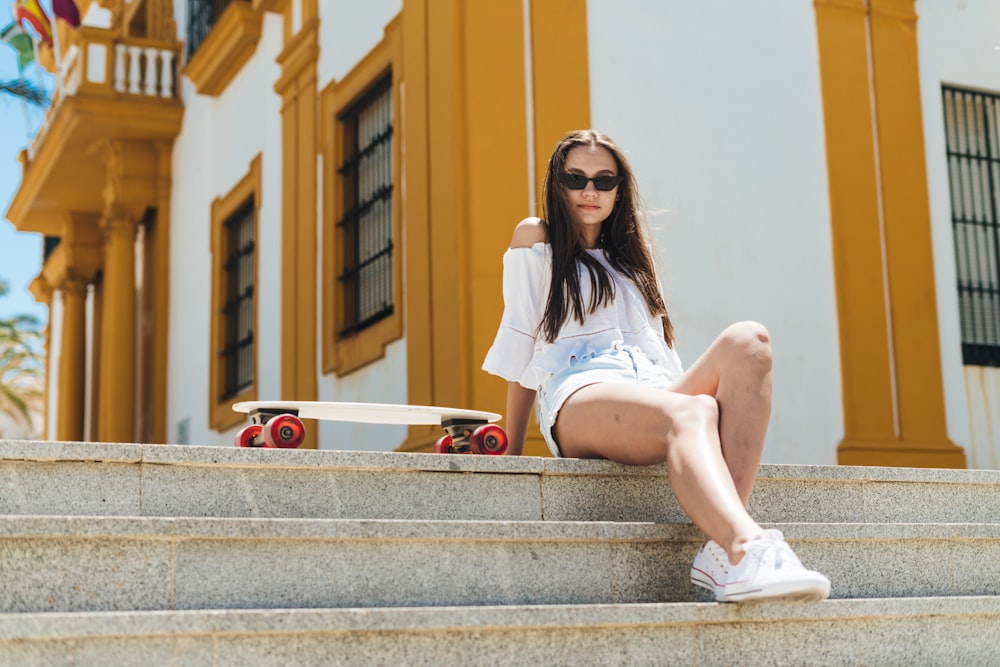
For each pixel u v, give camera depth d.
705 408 3.19
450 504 3.28
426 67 8.14
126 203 15.08
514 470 3.35
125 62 14.62
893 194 8.87
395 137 8.67
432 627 2.71
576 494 3.44
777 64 8.62
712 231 8.19
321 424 9.89
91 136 14.88
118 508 2.94
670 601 3.28
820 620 3.22
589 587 3.19
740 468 3.21
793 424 8.22
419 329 7.96
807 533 3.45
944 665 3.40
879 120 8.93
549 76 7.87
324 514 3.14
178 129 14.75
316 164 10.35
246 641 2.58
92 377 18.25
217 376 12.70
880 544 3.60
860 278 8.62
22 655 2.40
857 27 8.98
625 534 3.23
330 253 9.84
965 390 8.90
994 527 3.79
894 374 8.62
